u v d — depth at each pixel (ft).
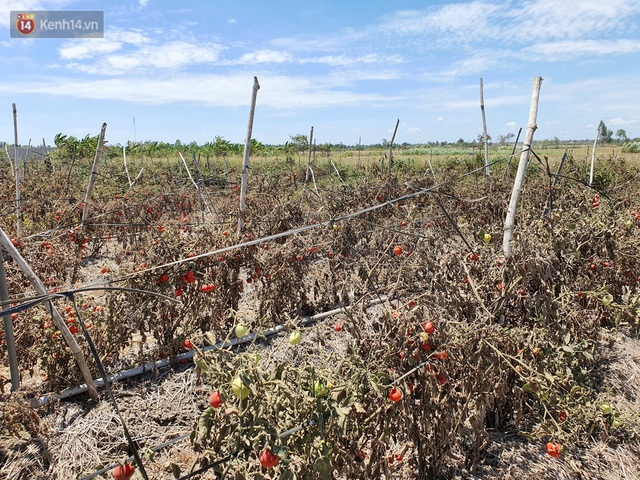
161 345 12.20
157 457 9.23
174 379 11.71
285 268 14.60
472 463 8.84
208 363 6.77
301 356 9.55
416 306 7.97
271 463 5.67
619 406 10.71
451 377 8.21
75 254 18.65
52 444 9.46
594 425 9.44
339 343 11.71
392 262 14.14
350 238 16.87
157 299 11.83
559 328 10.12
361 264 14.90
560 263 11.37
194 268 12.34
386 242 16.46
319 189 25.50
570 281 11.97
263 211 22.08
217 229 15.57
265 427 5.90
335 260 15.85
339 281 15.47
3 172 38.93
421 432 8.04
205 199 30.73
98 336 11.55
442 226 20.35
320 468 6.08
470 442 9.53
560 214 13.34
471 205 25.21
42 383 11.35
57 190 31.89
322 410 6.27
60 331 10.67
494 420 10.15
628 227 14.53
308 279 17.79
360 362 7.13
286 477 5.79
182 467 8.89
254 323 14.43
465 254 10.59
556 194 23.02
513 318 9.98
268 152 97.09
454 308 9.60
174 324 12.46
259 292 14.55
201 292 12.92
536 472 8.90
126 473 6.60
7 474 8.67
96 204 27.71
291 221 19.26
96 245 23.93
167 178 41.57
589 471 8.98
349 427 7.00
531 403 10.72
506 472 8.91
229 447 6.20
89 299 12.84
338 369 7.05
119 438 9.84
